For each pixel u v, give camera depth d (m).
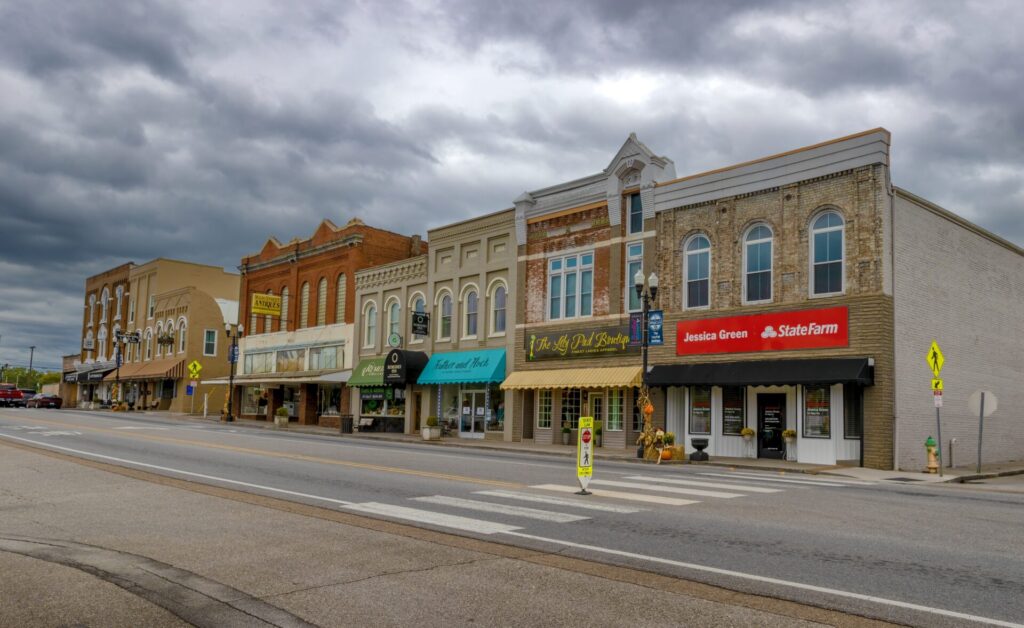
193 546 8.44
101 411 61.97
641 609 6.06
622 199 30.67
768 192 25.88
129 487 13.34
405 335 41.16
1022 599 6.47
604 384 28.83
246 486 13.77
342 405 44.88
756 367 24.81
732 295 26.41
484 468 17.34
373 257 46.38
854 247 23.55
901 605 6.24
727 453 25.88
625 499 12.44
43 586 6.58
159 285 70.88
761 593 6.57
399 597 6.38
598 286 31.22
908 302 23.94
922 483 18.92
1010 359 29.98
